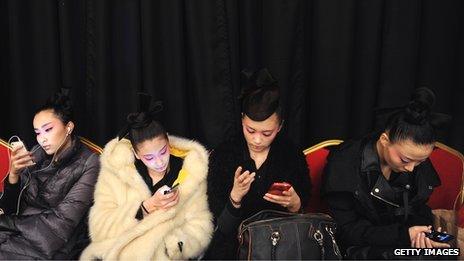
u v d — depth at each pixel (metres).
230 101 2.38
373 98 2.40
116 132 2.40
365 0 2.30
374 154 1.88
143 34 2.28
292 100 2.41
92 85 2.34
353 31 2.29
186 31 2.34
